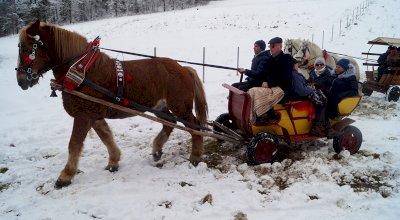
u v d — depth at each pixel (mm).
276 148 5281
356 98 5828
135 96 4891
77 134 4691
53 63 4672
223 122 6168
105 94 4664
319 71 6398
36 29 4465
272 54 5355
